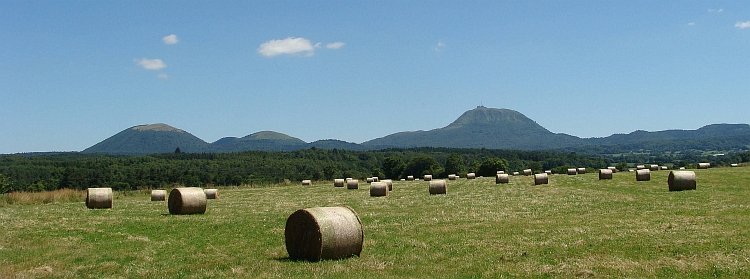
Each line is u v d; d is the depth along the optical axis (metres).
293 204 40.16
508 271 15.73
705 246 18.19
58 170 102.62
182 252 19.55
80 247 20.66
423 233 22.80
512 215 28.55
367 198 45.34
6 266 17.17
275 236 22.78
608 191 44.34
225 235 23.33
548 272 15.52
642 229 22.11
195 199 32.94
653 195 38.81
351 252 17.98
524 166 148.25
